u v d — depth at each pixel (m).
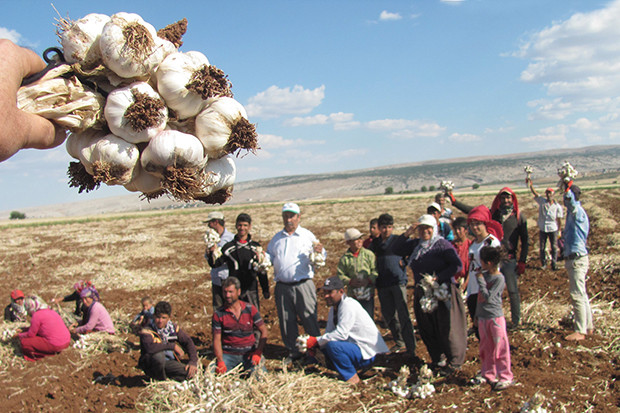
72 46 1.46
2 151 1.11
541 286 9.32
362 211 33.97
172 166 1.52
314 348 6.08
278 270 6.60
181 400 5.17
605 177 134.62
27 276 14.69
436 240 6.02
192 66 1.61
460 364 5.85
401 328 6.55
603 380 5.44
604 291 8.62
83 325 7.58
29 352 6.68
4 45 1.18
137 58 1.48
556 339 6.66
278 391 5.28
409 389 5.45
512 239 7.14
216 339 5.80
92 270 14.94
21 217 119.06
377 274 6.82
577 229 6.60
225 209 49.50
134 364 6.58
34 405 5.36
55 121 1.36
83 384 5.89
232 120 1.61
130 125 1.48
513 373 5.78
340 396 5.41
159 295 11.01
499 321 5.36
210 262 7.03
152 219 39.16
